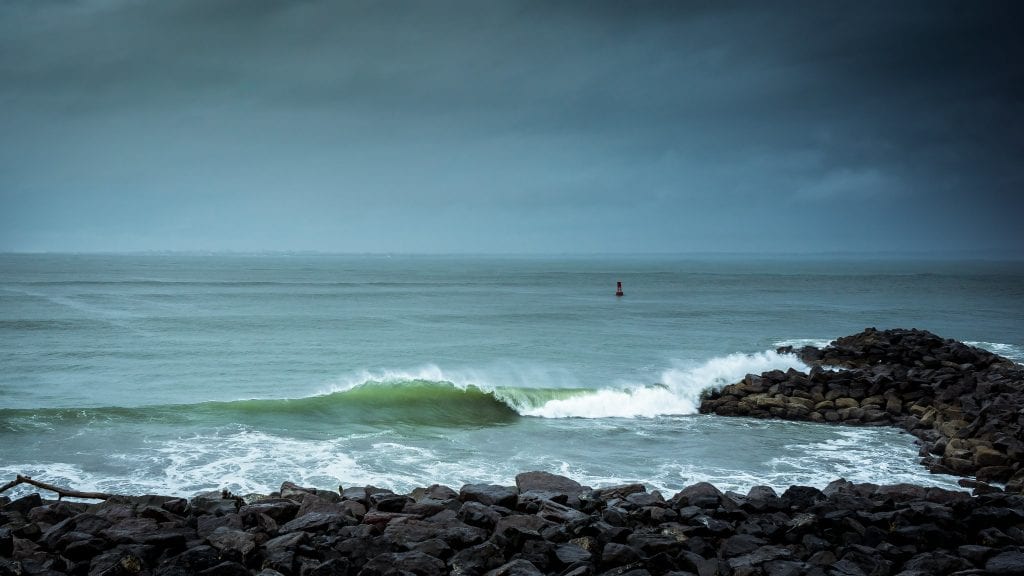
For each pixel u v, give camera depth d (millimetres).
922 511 12453
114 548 10461
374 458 18375
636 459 18969
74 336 44969
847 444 21062
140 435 19781
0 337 44156
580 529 11336
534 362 37156
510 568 9875
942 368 31344
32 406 25625
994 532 11680
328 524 11617
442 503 12789
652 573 10398
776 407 25000
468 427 22422
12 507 12203
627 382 31266
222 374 32688
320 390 29250
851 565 10391
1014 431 19797
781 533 11922
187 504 12805
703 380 28062
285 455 18359
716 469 18125
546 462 18469
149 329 49250
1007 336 50781
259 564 10266
